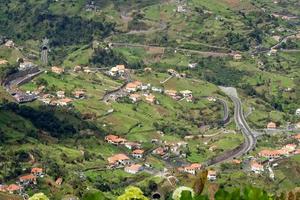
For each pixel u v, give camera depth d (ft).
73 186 622.95
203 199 72.02
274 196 81.92
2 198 553.64
